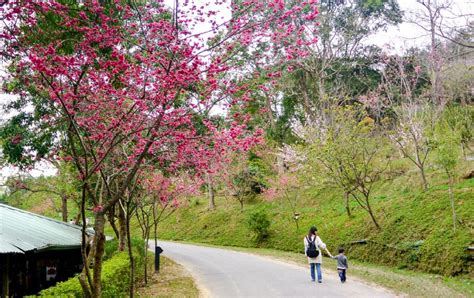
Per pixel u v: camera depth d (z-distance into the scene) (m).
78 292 7.79
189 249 26.67
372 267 15.48
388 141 24.88
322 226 22.31
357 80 36.00
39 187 23.20
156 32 6.76
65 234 13.67
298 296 11.05
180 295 12.30
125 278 11.66
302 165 23.84
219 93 7.27
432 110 22.69
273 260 19.41
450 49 26.23
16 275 12.16
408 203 17.97
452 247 13.16
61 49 6.92
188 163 8.32
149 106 6.75
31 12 6.05
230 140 7.51
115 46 6.48
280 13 6.81
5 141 11.73
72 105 6.65
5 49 6.14
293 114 34.06
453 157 14.24
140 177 11.44
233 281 14.28
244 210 33.09
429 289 10.80
